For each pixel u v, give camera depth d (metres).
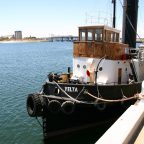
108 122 14.99
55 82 14.53
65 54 105.06
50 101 13.71
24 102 23.75
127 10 19.02
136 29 19.34
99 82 15.15
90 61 15.06
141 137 5.20
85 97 13.65
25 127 17.22
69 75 16.58
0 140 15.13
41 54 107.31
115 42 15.72
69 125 14.02
